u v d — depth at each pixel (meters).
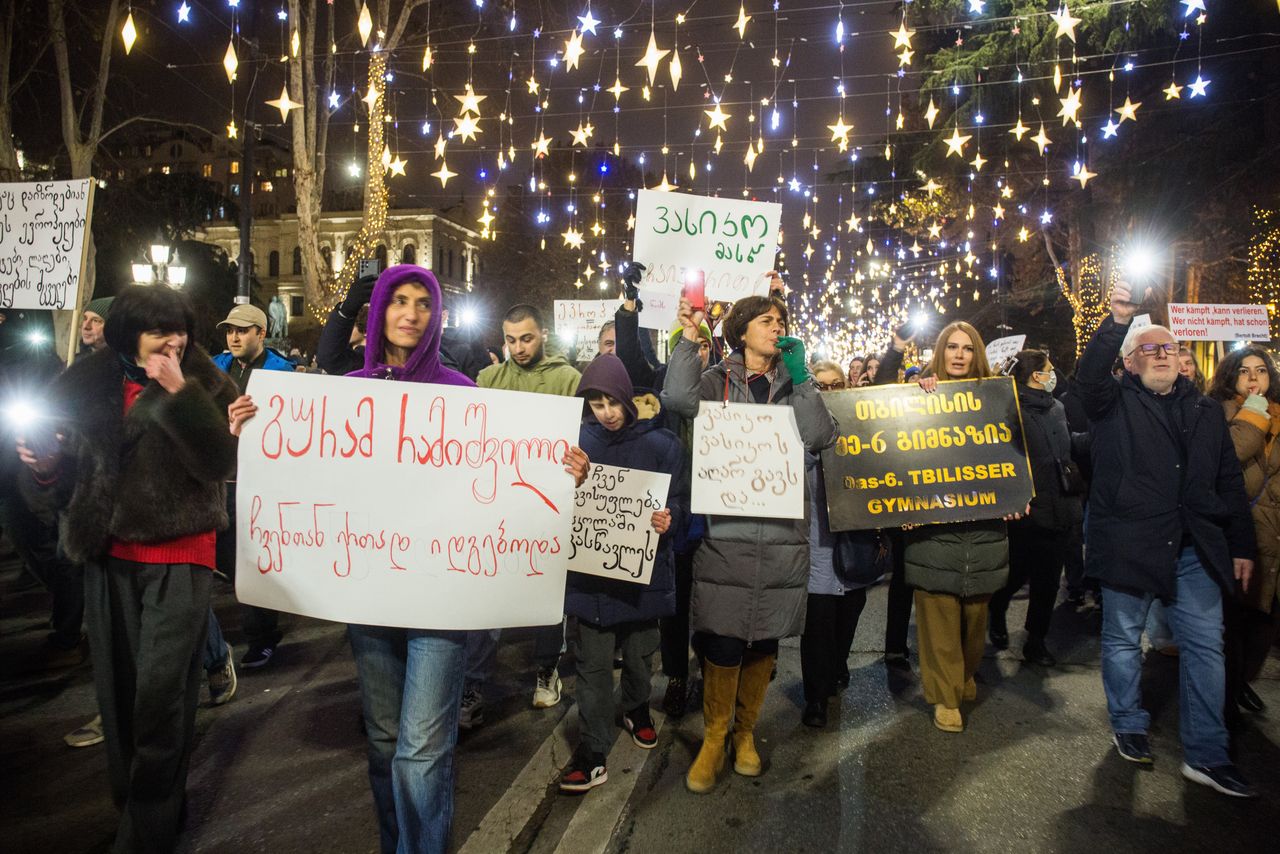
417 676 2.79
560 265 46.59
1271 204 20.09
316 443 2.88
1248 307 8.59
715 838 3.35
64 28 18.19
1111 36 19.42
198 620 3.04
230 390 3.23
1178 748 4.21
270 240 67.75
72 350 4.89
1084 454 5.49
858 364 10.69
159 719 2.94
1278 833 3.38
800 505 3.78
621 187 46.53
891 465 4.46
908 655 5.73
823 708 4.48
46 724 4.52
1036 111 23.42
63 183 5.00
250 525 2.86
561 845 3.32
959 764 4.00
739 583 3.73
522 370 4.77
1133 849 3.26
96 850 3.29
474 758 4.15
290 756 4.12
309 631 6.30
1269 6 19.95
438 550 2.88
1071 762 4.02
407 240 62.38
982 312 34.41
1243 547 3.89
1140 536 3.88
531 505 2.93
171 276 11.88
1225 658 4.27
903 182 32.34
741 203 5.25
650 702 4.93
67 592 5.29
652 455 3.91
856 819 3.49
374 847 3.29
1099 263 25.69
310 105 16.75
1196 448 3.85
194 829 3.42
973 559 4.38
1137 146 23.14
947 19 23.11
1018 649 5.86
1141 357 3.97
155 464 2.94
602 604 3.74
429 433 2.90
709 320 5.00
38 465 3.01
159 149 68.44
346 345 3.36
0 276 5.12
